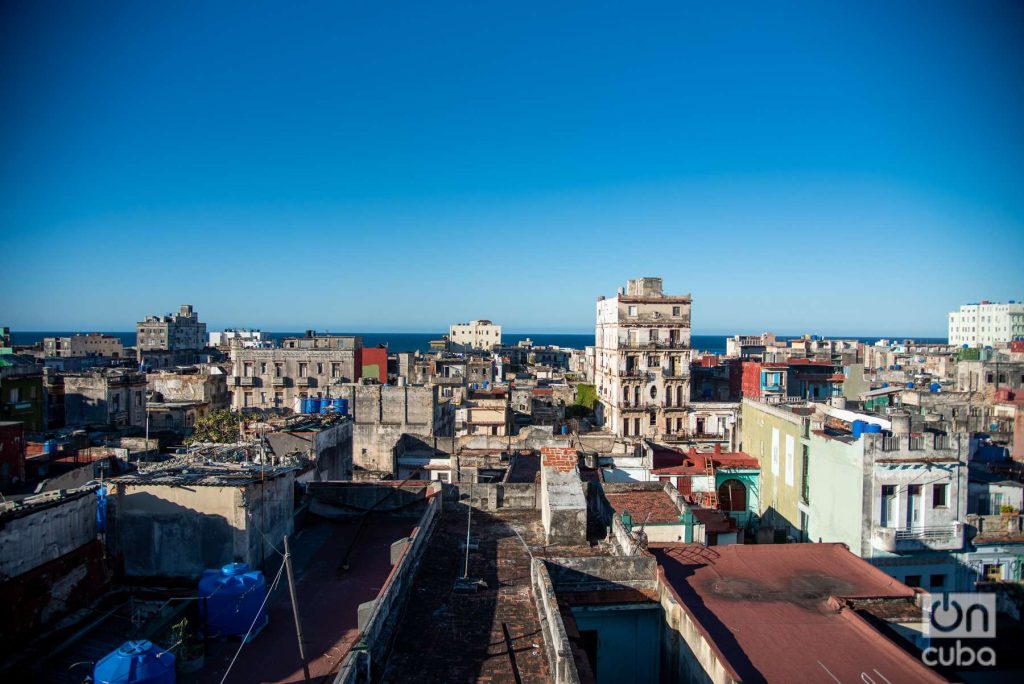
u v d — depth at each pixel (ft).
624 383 248.11
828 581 75.82
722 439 241.55
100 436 191.52
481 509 93.81
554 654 48.96
